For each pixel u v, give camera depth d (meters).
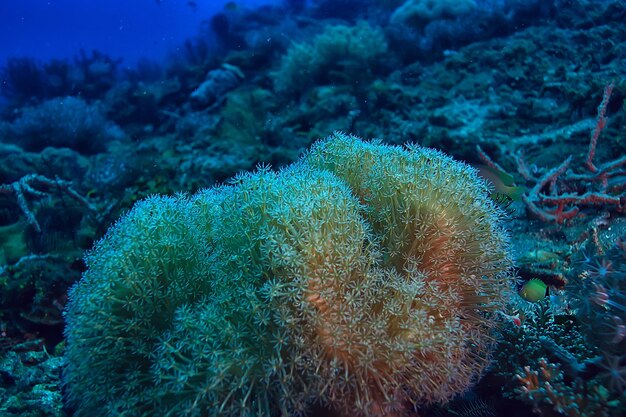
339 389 2.01
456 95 9.44
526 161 6.23
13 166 8.30
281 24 17.81
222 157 7.95
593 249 2.35
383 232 2.34
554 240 4.33
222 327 1.99
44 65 16.73
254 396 2.02
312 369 1.97
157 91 14.00
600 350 2.14
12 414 3.11
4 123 12.30
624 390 2.00
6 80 16.30
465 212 2.39
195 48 18.00
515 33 12.23
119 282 2.24
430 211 2.31
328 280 2.00
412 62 12.14
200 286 2.31
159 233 2.36
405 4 14.78
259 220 2.14
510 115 7.91
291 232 2.12
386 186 2.39
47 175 8.17
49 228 5.06
